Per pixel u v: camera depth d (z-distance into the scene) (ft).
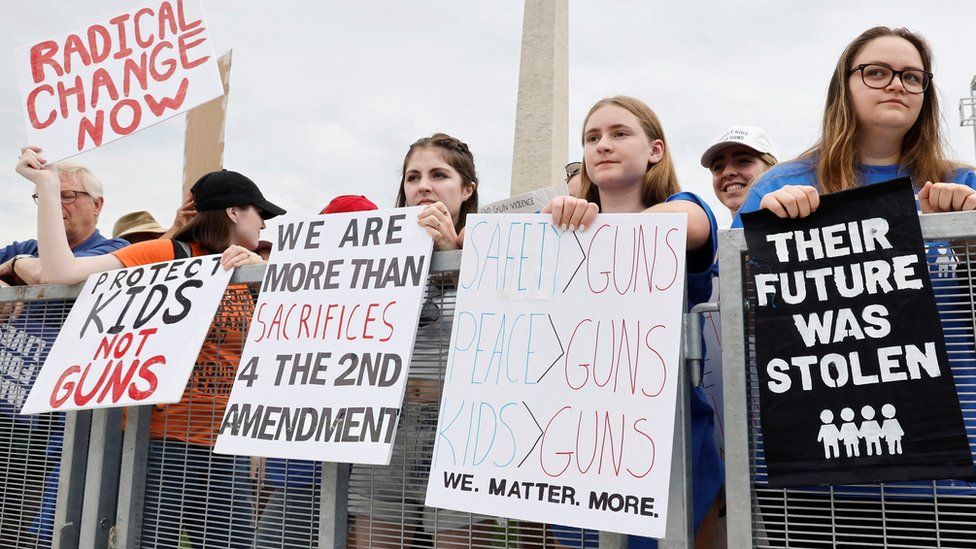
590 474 5.92
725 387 6.01
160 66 9.66
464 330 6.62
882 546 5.58
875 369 5.57
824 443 5.60
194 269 8.42
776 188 7.38
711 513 7.09
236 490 7.75
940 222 5.66
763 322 5.96
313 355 7.24
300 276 7.64
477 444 6.30
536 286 6.53
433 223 7.20
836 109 7.32
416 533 6.95
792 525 5.76
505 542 6.50
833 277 5.83
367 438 6.66
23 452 9.20
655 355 6.02
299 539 7.37
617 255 6.37
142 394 7.91
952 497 5.36
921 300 5.54
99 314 8.75
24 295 9.59
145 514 8.18
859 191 5.86
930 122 7.36
